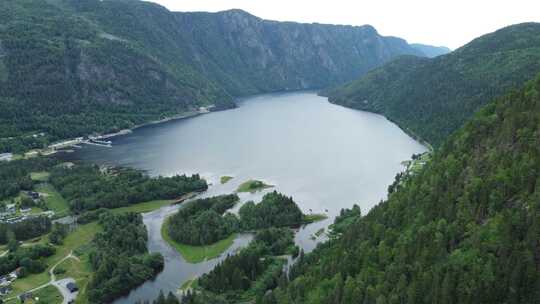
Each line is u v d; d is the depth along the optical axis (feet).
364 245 469.98
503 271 352.90
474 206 435.53
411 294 362.33
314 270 477.36
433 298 355.56
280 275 537.24
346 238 521.65
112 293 532.73
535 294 327.47
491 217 417.08
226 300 493.36
